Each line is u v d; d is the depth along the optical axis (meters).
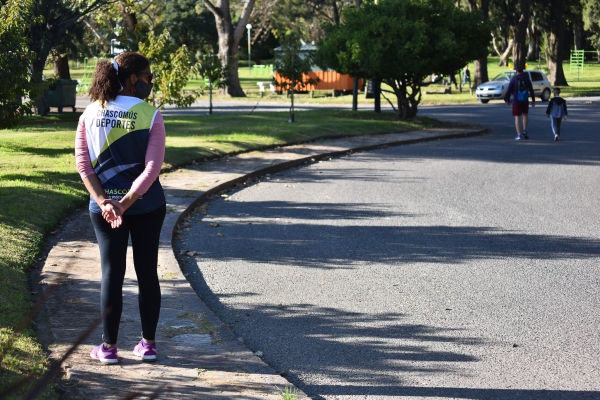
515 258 8.14
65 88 29.70
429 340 5.57
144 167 4.57
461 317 6.12
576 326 5.89
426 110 33.44
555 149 18.80
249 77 74.31
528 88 20.95
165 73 21.06
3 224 8.20
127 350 4.96
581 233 9.42
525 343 5.51
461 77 53.44
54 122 24.69
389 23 24.31
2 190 10.09
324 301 6.56
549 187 13.05
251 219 10.28
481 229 9.64
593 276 7.41
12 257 7.07
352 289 6.94
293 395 4.30
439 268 7.72
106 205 4.37
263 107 35.59
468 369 5.00
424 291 6.87
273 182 13.73
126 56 4.62
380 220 10.21
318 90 46.59
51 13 25.44
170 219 9.73
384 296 6.71
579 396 4.57
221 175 13.70
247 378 4.58
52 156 14.34
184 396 4.23
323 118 25.95
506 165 15.90
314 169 15.48
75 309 5.76
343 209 11.02
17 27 13.09
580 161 16.48
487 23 25.20
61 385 4.29
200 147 16.56
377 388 4.68
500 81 39.72
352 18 25.97
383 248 8.60
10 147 15.70
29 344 4.77
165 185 12.48
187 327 5.54
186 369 4.67
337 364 5.09
